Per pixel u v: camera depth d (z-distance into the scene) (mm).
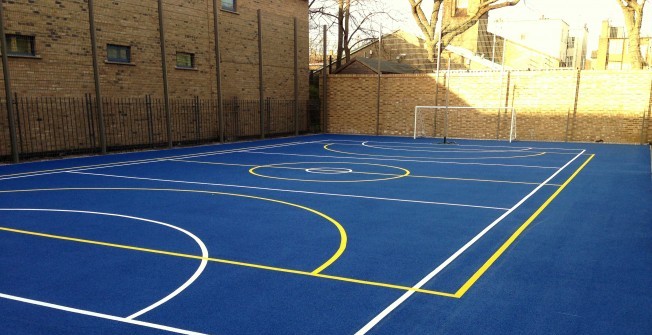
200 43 20078
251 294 4582
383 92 25641
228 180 11273
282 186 10508
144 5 17547
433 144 21000
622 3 24484
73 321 3988
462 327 3930
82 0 15523
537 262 5543
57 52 14914
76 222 7273
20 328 3863
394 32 34344
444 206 8555
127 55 17297
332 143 21453
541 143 21453
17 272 5160
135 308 4246
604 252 5918
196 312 4172
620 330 3896
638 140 20828
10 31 13641
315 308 4277
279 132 24938
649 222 7406
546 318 4105
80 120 15727
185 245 6152
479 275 5125
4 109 13711
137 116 17609
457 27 29734
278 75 24516
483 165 14219
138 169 13016
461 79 23750
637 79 20531
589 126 21625
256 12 22703
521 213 8031
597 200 9094
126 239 6406
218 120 21219
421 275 5113
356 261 5559
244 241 6344
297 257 5695
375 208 8375
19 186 10281
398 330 3871
